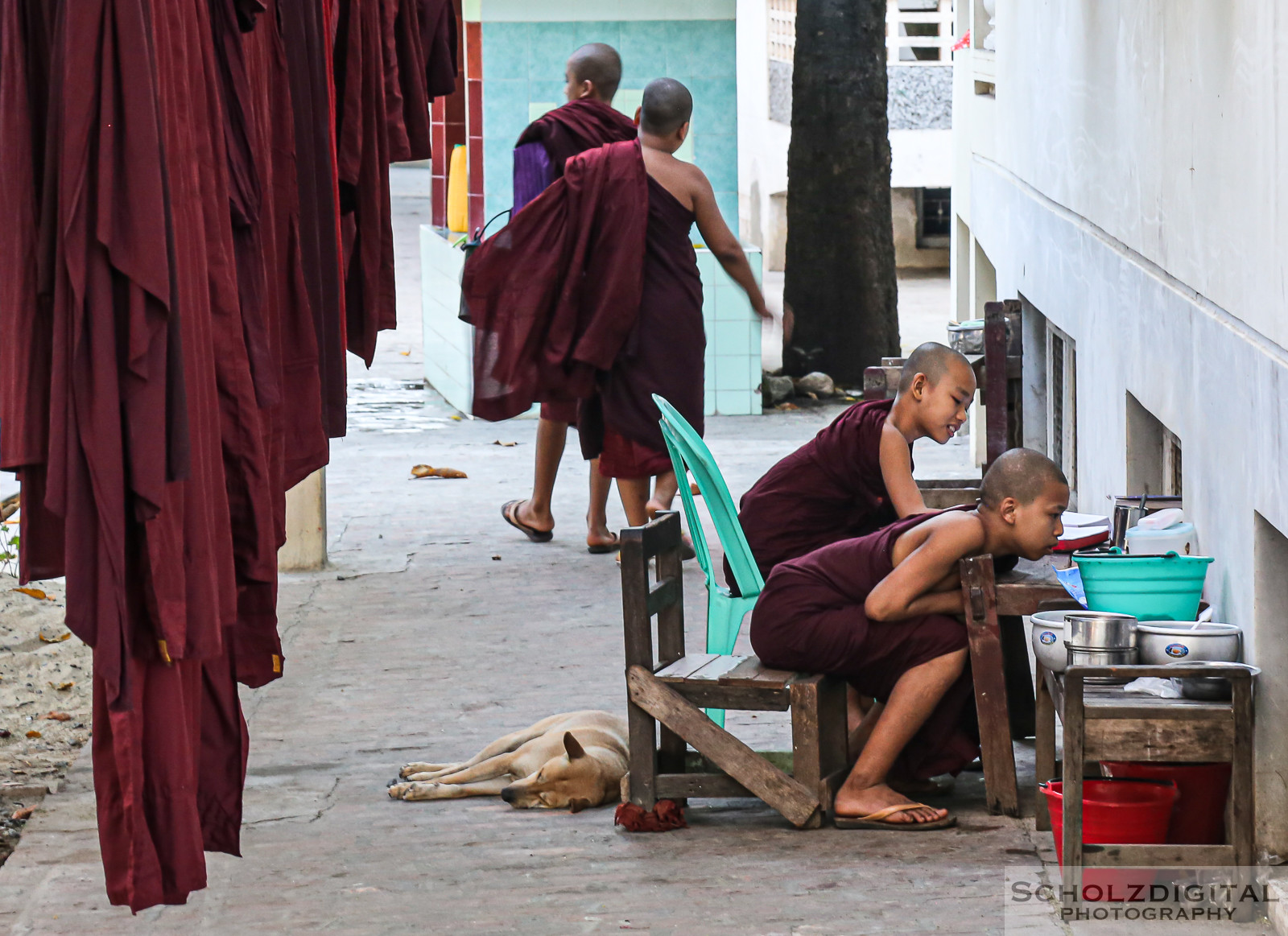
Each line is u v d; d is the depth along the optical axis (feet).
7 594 61.16
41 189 26.61
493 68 106.32
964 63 93.04
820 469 44.50
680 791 39.42
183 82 28.25
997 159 76.43
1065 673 33.32
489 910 34.22
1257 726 33.50
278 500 36.27
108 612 26.02
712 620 44.42
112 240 25.41
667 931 32.76
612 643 56.85
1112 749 33.37
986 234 80.94
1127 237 46.21
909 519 40.06
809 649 38.91
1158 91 42.14
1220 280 35.94
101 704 28.27
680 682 39.04
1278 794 33.45
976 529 38.17
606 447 67.56
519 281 66.28
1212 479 36.96
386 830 39.88
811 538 45.01
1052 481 37.96
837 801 38.96
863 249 112.06
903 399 43.32
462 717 48.96
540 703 50.24
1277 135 31.60
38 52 26.43
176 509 27.45
